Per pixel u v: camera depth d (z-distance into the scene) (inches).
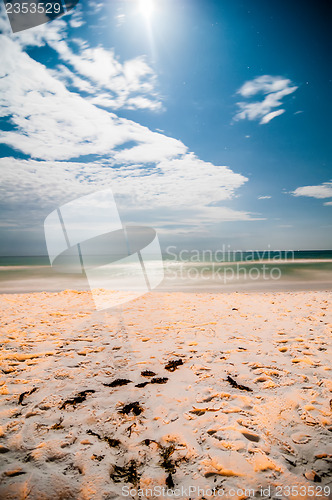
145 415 73.9
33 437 65.5
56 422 71.2
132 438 65.3
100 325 160.6
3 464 57.2
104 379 94.3
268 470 55.5
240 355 113.4
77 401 80.5
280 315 181.0
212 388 87.2
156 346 125.3
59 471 55.6
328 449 60.7
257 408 75.8
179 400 80.7
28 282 414.3
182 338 136.3
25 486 51.8
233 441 63.5
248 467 56.3
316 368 100.2
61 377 95.9
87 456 59.6
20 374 98.3
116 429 68.5
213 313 189.2
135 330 150.3
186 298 258.5
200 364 105.3
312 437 64.6
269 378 93.0
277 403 78.1
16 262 863.1
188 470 56.0
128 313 191.3
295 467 56.2
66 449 61.7
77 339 135.6
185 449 61.5
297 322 162.7
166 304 225.3
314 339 131.5
